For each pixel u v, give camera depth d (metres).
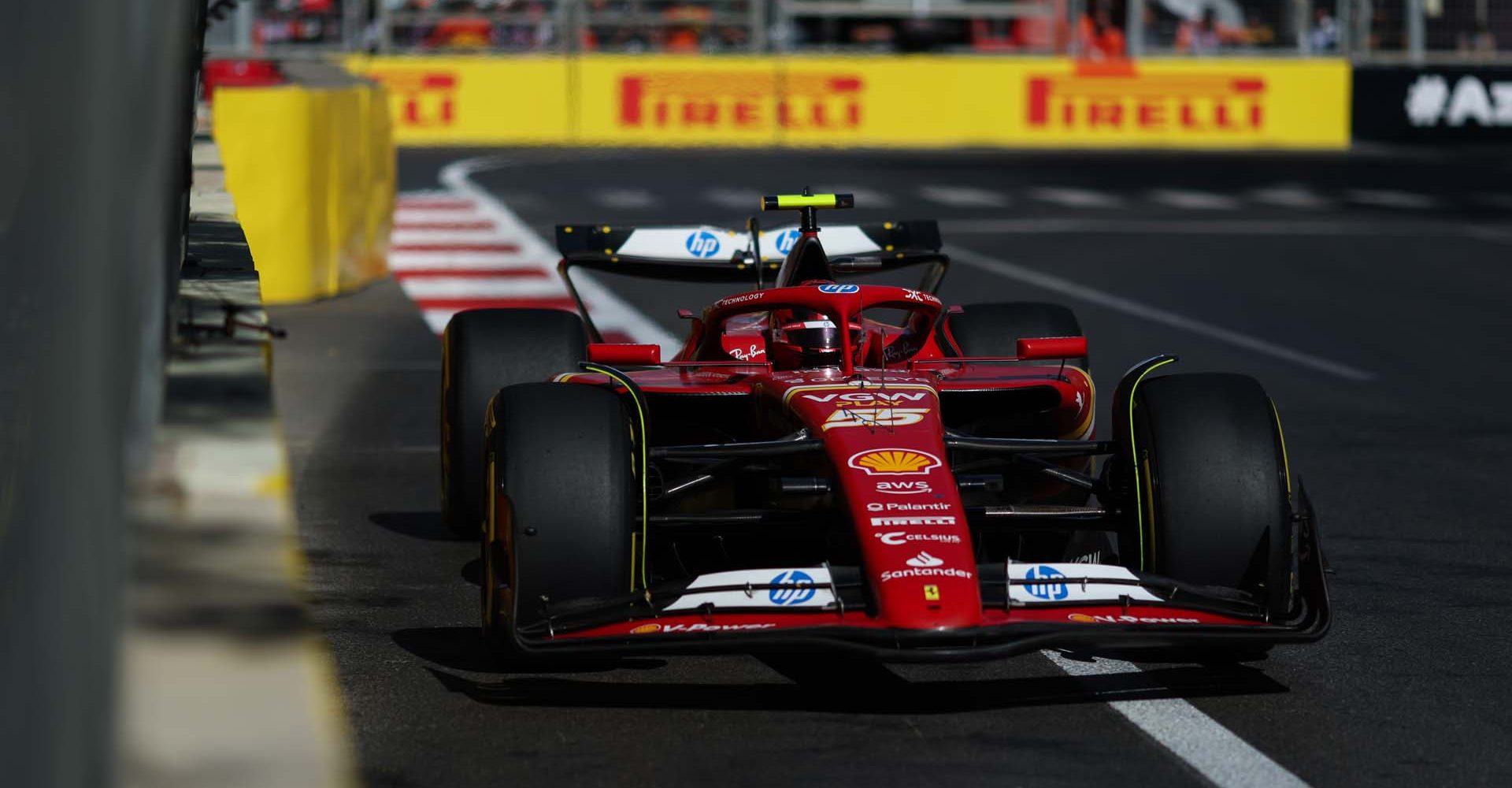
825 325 23.47
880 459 19.94
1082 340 23.66
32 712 13.50
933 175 102.06
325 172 55.25
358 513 29.64
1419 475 33.38
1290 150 125.75
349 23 122.69
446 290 58.31
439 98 122.75
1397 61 131.38
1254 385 21.05
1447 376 45.16
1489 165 115.06
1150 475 20.44
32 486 16.00
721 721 19.16
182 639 12.36
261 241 53.62
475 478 26.80
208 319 20.56
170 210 18.84
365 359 45.16
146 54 17.50
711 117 124.25
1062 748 18.36
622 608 19.05
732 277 31.28
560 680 20.61
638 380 23.81
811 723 19.11
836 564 23.91
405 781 17.33
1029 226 79.69
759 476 23.59
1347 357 47.97
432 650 21.83
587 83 123.19
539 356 26.89
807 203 25.73
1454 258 70.50
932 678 20.78
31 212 18.62
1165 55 130.38
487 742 18.44
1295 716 19.48
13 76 19.39
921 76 125.50
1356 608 24.20
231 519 13.68
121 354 16.08
